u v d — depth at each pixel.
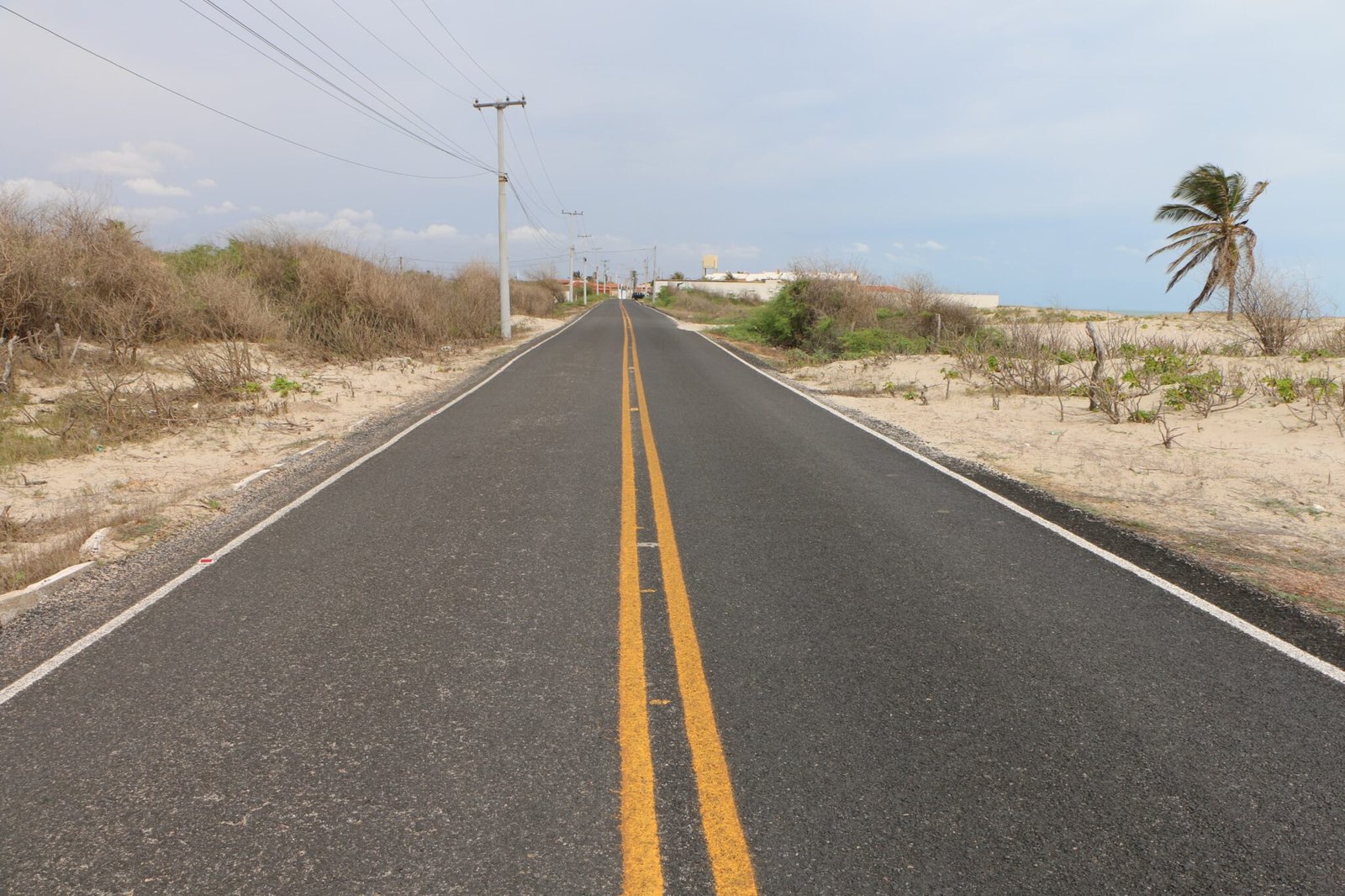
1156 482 7.28
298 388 12.88
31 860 2.41
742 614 4.24
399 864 2.38
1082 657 3.74
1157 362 13.59
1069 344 18.58
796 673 3.58
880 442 9.40
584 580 4.77
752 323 30.02
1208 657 3.75
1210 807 2.63
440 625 4.13
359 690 3.45
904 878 2.30
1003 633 4.01
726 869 2.35
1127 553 5.28
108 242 13.88
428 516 6.17
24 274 11.84
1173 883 2.28
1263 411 10.37
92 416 9.69
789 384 15.64
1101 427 10.30
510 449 8.84
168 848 2.46
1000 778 2.79
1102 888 2.27
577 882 2.30
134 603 4.48
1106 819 2.57
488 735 3.09
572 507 6.41
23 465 7.88
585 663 3.69
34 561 5.04
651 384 15.02
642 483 7.21
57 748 3.03
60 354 11.66
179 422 9.97
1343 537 5.59
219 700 3.38
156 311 13.98
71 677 3.61
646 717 3.21
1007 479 7.48
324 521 6.05
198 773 2.85
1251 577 4.82
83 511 6.22
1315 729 3.12
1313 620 4.17
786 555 5.23
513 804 2.66
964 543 5.49
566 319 46.53
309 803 2.68
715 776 2.81
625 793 2.72
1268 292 15.97
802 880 2.30
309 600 4.48
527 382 15.32
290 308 18.12
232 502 6.71
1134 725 3.14
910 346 21.66
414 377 16.08
